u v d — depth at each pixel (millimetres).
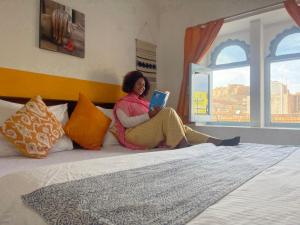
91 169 872
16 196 730
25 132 1485
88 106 1994
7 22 1906
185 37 3041
